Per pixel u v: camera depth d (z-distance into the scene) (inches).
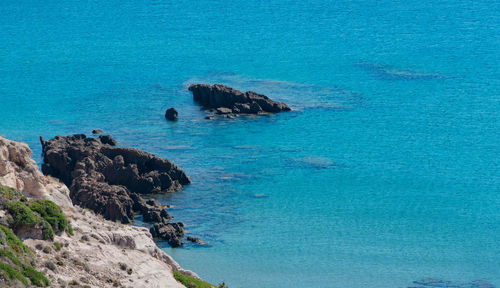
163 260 4456.2
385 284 6456.7
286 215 7854.3
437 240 7372.1
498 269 6806.1
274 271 6599.4
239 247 7037.4
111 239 4165.8
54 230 3809.1
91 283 3595.0
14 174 4065.0
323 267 6742.1
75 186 7632.9
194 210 7854.3
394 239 7386.8
